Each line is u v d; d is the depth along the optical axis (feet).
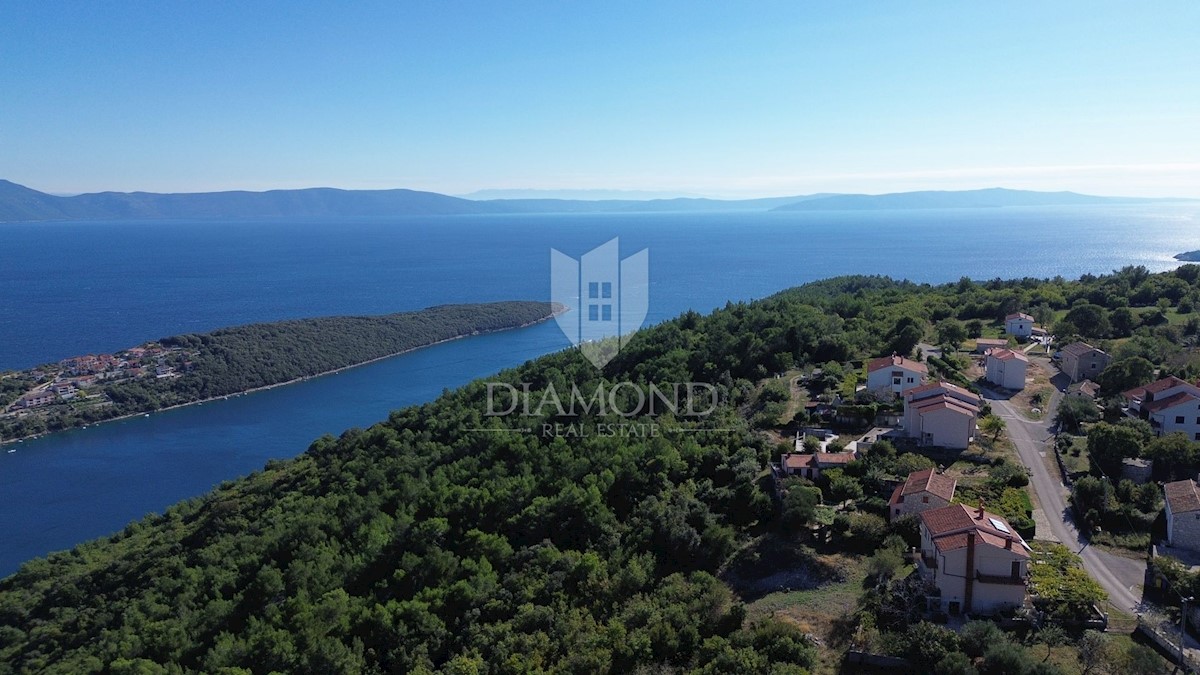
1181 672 153.99
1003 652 151.23
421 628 212.23
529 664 183.11
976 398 301.22
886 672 160.97
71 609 291.58
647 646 179.32
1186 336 403.34
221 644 219.82
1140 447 252.62
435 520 264.72
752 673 157.17
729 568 224.12
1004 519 216.33
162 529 367.25
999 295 532.32
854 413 307.17
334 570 258.16
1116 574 196.95
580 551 245.65
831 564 212.02
